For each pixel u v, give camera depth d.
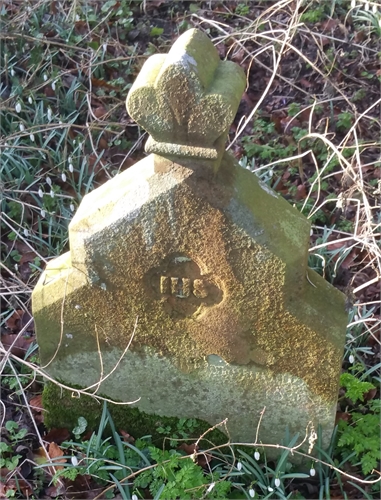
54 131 1.83
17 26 2.10
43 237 1.73
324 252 1.60
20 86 1.92
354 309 1.45
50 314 1.21
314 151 1.92
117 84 2.09
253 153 1.91
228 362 1.20
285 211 1.07
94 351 1.25
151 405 1.30
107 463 1.29
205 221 1.04
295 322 1.12
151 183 1.04
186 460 1.28
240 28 2.27
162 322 1.18
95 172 1.85
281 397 1.22
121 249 1.09
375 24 2.16
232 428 1.30
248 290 1.10
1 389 1.44
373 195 1.58
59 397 1.33
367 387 1.35
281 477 1.25
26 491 1.27
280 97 2.09
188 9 2.40
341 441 1.27
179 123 0.97
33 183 1.73
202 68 0.94
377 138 1.95
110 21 2.32
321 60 2.03
